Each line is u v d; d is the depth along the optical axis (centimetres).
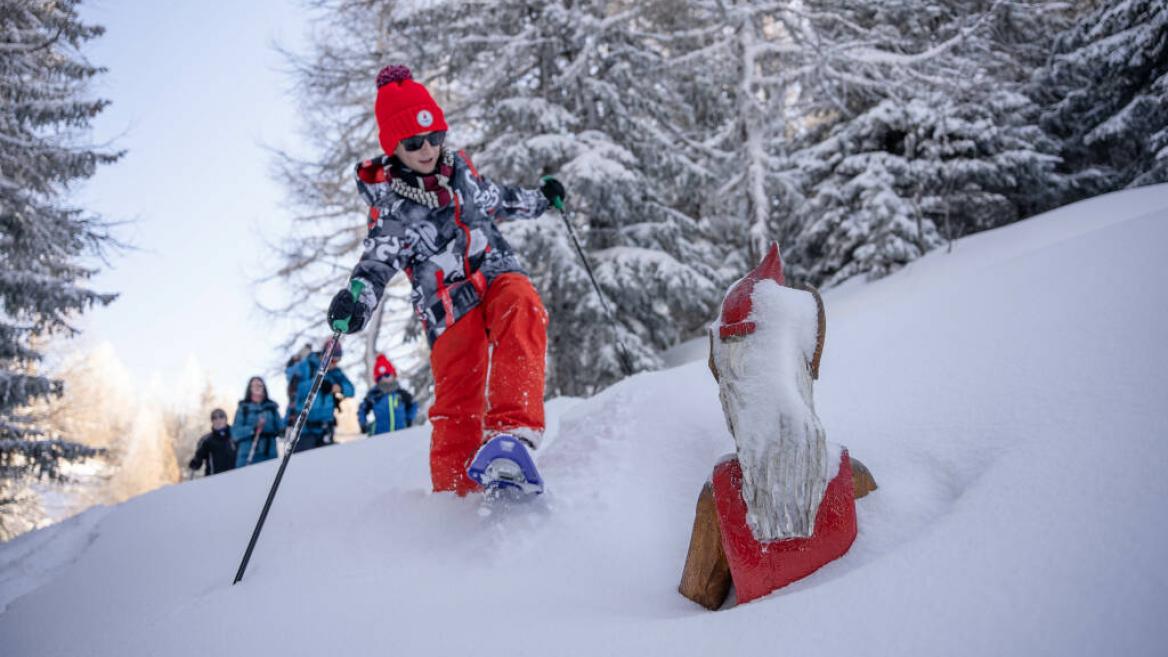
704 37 1200
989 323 202
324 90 1278
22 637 213
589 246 1180
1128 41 1115
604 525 181
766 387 133
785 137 1545
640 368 1062
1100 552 103
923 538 121
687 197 1278
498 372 217
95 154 1152
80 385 2625
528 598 159
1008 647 94
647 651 118
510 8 1184
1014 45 1301
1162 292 175
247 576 207
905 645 101
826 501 134
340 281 1419
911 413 175
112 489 3809
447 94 1289
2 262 1103
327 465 345
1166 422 125
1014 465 132
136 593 221
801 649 107
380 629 151
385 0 1249
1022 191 1214
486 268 242
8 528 1800
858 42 1060
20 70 1134
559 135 1085
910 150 1147
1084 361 162
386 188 242
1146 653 86
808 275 1260
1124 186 1204
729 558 137
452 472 229
